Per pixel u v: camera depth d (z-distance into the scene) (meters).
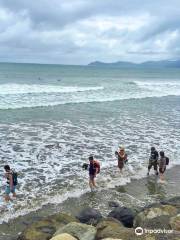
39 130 24.83
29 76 83.00
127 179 16.27
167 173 17.64
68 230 9.02
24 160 18.19
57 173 16.47
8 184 13.39
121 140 23.11
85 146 21.27
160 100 47.91
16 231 11.12
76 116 31.14
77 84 64.81
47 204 13.16
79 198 13.91
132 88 62.22
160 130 26.84
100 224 9.59
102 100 43.47
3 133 23.38
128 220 10.90
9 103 35.75
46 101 38.84
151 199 14.27
